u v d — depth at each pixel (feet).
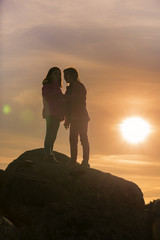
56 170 29.53
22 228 26.84
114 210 27.50
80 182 28.84
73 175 29.27
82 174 29.40
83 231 25.66
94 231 25.70
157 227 27.02
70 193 28.45
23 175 29.40
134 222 27.25
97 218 26.61
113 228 26.27
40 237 25.71
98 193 28.25
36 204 28.68
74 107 31.19
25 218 28.84
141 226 27.32
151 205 30.76
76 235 25.43
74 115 31.17
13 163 31.60
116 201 27.99
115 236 25.86
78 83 31.45
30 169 29.78
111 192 28.35
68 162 31.91
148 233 27.43
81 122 31.30
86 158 31.48
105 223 26.43
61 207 26.91
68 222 25.98
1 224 26.14
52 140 31.37
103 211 27.30
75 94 31.17
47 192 28.58
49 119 31.22
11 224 26.55
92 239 25.34
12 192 29.63
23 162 30.55
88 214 26.71
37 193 28.66
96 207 27.48
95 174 29.50
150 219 27.76
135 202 28.35
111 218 26.96
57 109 31.24
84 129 31.42
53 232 25.61
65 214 26.40
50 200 28.45
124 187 28.73
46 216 26.45
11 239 25.76
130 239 26.14
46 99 31.40
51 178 29.09
